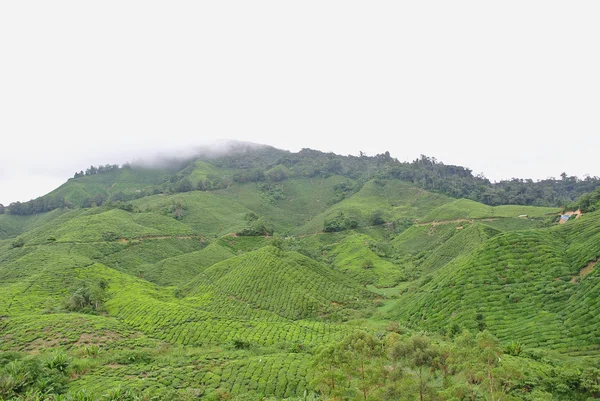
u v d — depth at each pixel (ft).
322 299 314.96
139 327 257.96
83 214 612.70
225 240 556.10
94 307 298.56
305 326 254.68
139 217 605.73
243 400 151.23
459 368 116.16
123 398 150.00
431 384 124.26
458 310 229.04
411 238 559.38
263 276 339.57
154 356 204.23
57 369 175.01
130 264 453.58
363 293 343.87
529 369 142.10
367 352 129.39
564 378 135.74
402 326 242.58
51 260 400.88
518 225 496.23
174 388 164.35
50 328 234.17
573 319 182.39
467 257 289.12
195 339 234.79
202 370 182.09
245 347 217.15
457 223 535.19
